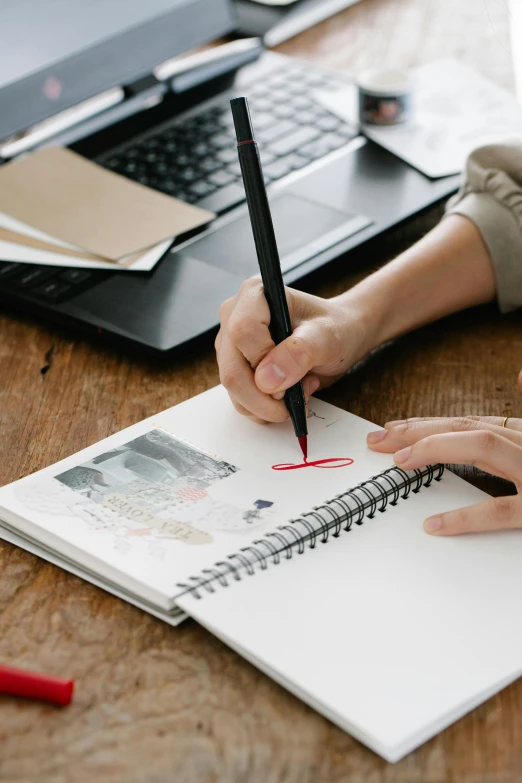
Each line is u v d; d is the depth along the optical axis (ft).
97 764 1.49
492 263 2.74
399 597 1.72
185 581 1.73
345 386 2.48
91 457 2.12
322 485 2.00
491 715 1.56
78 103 3.58
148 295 2.69
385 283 2.60
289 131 3.61
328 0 4.90
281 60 4.28
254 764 1.49
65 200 3.13
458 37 4.62
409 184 3.22
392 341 2.69
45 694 1.58
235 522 1.89
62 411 2.39
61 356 2.64
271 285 2.16
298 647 1.61
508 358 2.60
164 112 3.82
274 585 1.74
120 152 3.53
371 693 1.53
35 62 3.41
